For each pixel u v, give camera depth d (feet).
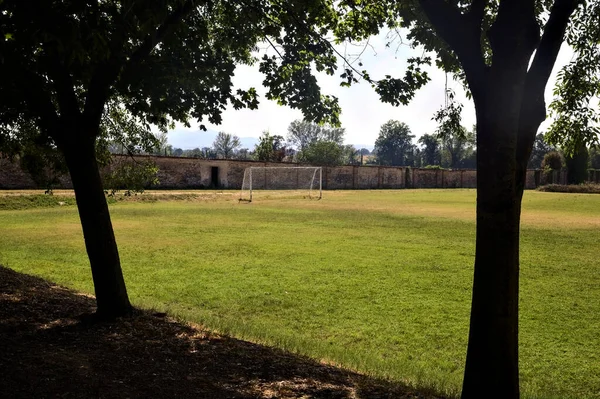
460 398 14.71
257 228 68.13
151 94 21.97
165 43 18.67
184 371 15.43
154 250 48.75
